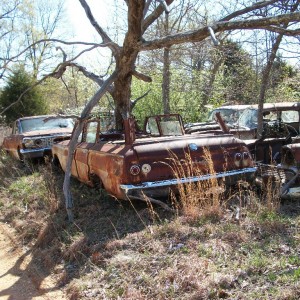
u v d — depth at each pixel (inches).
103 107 594.9
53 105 994.7
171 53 558.3
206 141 254.2
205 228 209.0
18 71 902.4
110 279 179.9
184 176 236.2
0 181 415.8
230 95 586.2
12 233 279.6
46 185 343.3
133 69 344.8
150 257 188.9
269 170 269.7
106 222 247.0
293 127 399.2
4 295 188.5
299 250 179.2
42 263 222.7
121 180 234.5
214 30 249.0
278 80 563.2
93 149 275.7
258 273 162.9
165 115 314.7
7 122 885.8
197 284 157.6
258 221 213.2
